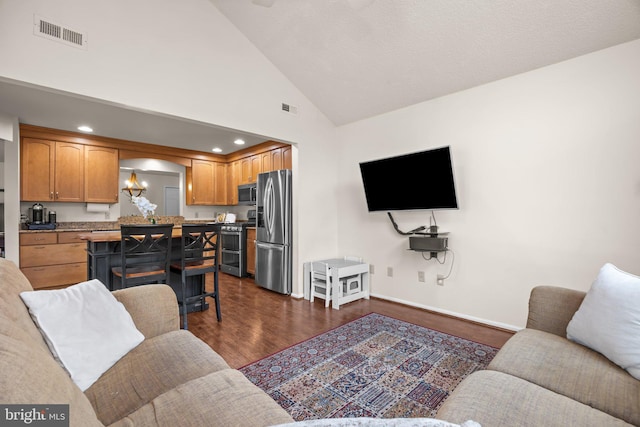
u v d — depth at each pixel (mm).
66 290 1361
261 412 966
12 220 3814
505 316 2775
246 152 5586
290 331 2744
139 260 2932
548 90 2531
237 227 5125
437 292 3244
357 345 2447
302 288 3828
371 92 3410
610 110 2264
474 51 2588
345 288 3607
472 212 2977
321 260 4004
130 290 1650
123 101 2320
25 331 919
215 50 2895
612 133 2258
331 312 3271
